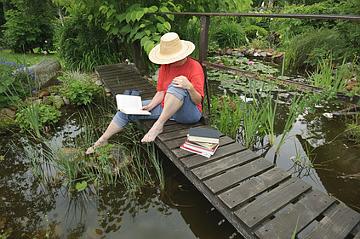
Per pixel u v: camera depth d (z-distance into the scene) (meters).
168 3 4.61
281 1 13.02
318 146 2.86
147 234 1.87
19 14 8.52
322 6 7.03
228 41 7.88
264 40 8.23
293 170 2.49
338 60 5.00
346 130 2.97
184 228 1.92
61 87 4.48
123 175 2.44
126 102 2.70
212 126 2.88
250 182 1.89
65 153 2.65
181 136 2.47
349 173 2.43
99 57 5.90
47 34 8.84
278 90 4.18
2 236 1.85
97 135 3.19
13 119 3.47
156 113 2.71
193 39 5.84
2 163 2.73
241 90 4.31
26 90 4.16
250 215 1.60
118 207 2.13
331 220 1.56
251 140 2.83
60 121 3.61
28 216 2.05
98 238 1.84
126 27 4.48
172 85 2.34
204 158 2.15
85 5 4.97
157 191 2.29
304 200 1.72
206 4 5.09
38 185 2.40
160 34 4.43
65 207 2.14
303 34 6.27
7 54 8.16
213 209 2.10
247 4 5.26
